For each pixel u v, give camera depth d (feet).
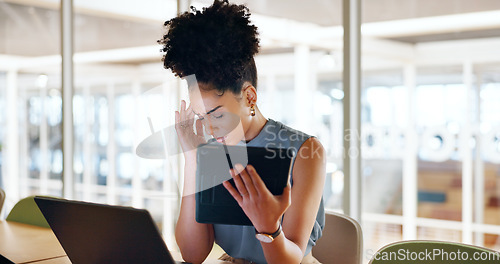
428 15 9.62
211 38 4.03
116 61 13.34
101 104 14.38
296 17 9.47
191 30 4.07
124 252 3.71
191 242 4.71
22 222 7.56
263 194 3.61
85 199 15.17
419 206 10.38
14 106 17.75
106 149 14.93
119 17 12.07
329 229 5.33
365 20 9.71
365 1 9.27
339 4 8.90
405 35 9.82
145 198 14.14
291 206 4.18
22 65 16.89
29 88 17.12
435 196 10.12
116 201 14.94
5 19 14.90
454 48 9.62
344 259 5.16
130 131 14.20
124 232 3.59
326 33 9.24
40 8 13.65
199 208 4.00
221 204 3.92
